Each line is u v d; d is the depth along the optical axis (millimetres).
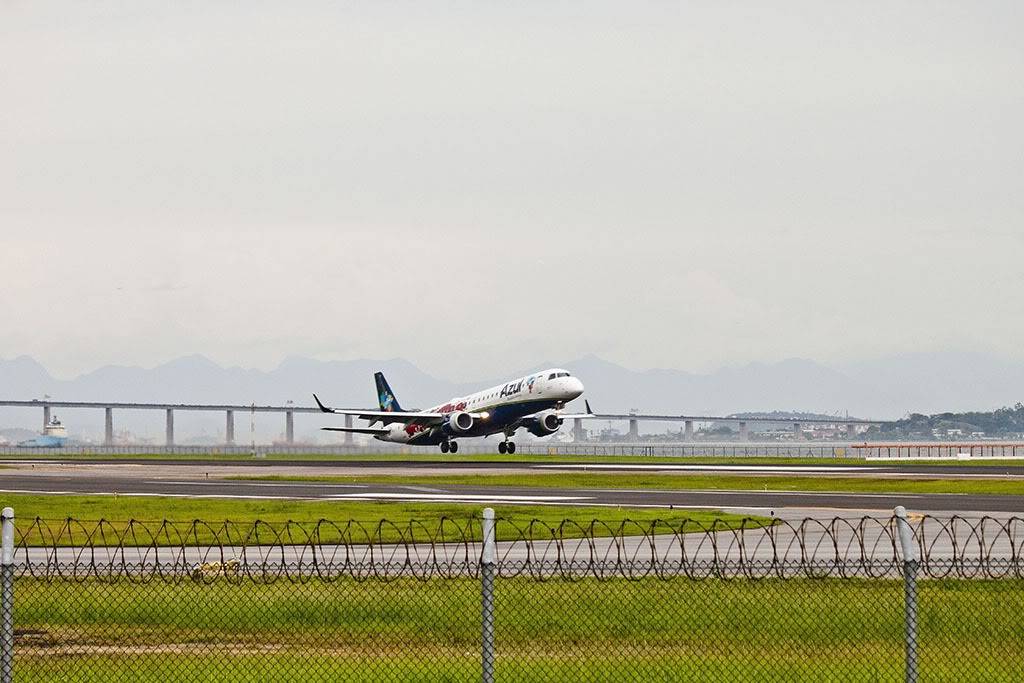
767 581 111250
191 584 113688
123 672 83625
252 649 90000
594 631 94188
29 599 106938
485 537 70250
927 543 150375
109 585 113875
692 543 154000
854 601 103438
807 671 82062
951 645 89500
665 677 81250
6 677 72625
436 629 95625
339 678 81500
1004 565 116500
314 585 112938
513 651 88625
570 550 147000
